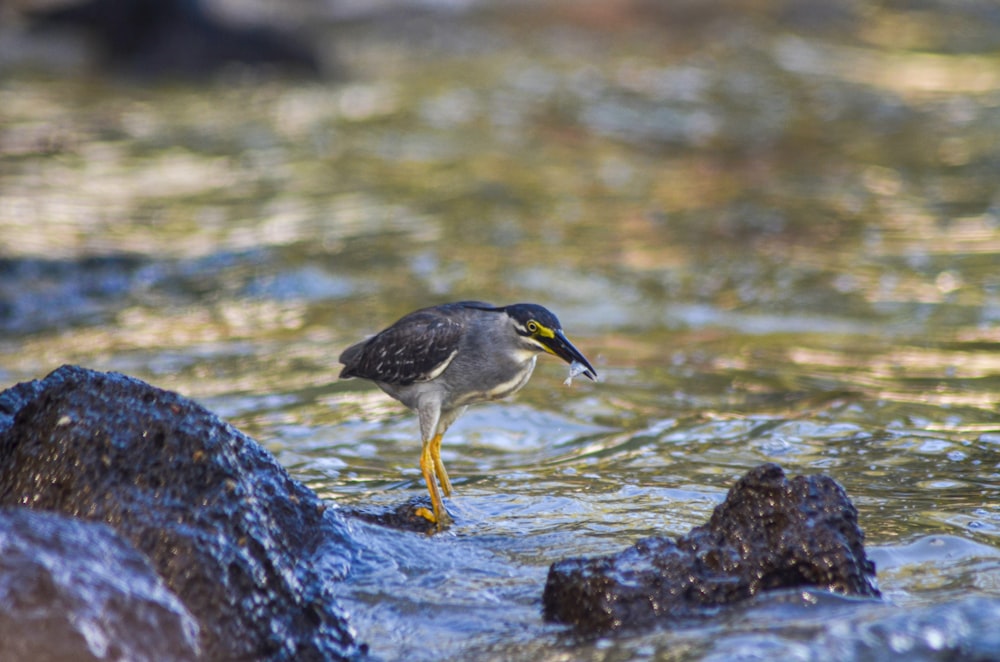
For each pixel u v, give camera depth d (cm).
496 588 712
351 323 1505
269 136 2769
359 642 648
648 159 2659
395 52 3869
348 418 1130
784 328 1515
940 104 3244
